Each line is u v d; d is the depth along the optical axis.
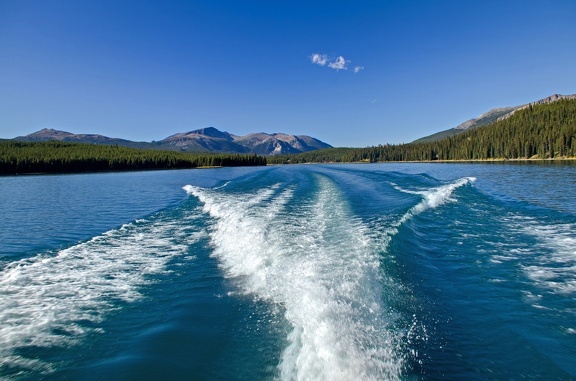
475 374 4.88
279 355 5.20
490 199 19.50
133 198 27.23
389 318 6.09
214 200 21.25
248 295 7.42
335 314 5.90
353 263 8.33
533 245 10.55
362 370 4.54
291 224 13.23
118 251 11.10
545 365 5.05
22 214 19.78
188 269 9.27
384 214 14.48
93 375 4.90
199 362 5.14
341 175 42.44
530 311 6.60
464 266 9.00
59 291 7.90
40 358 5.36
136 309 6.97
